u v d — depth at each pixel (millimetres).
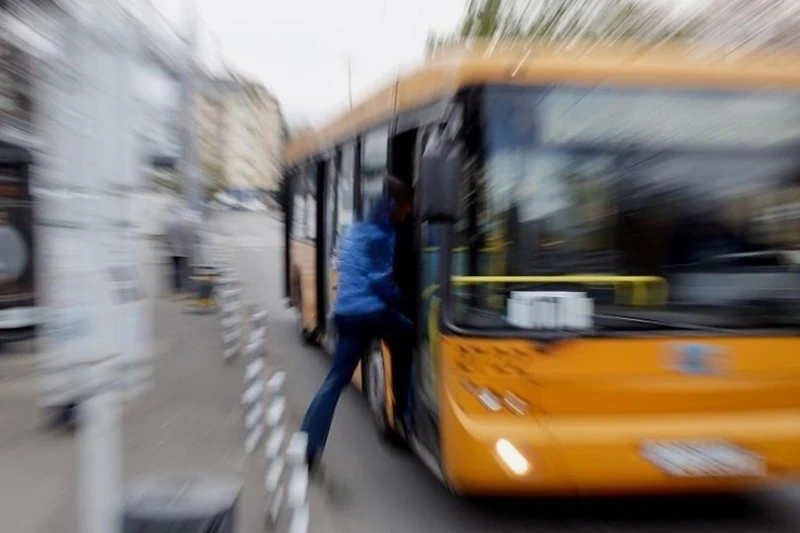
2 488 6773
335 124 10148
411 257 6973
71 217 4059
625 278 5738
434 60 6551
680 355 5680
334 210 10125
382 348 7949
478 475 5480
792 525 6375
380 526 6195
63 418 8406
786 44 13164
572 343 5605
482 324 5645
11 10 7527
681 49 6375
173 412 9344
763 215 5938
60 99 4039
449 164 5504
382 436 8094
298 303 14211
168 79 8672
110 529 4352
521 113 5727
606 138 5820
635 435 5504
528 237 5691
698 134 5914
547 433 5469
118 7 4141
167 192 25719
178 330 15492
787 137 6008
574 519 6430
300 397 10211
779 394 5785
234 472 7238
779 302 5867
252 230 52562
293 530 5133
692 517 6523
